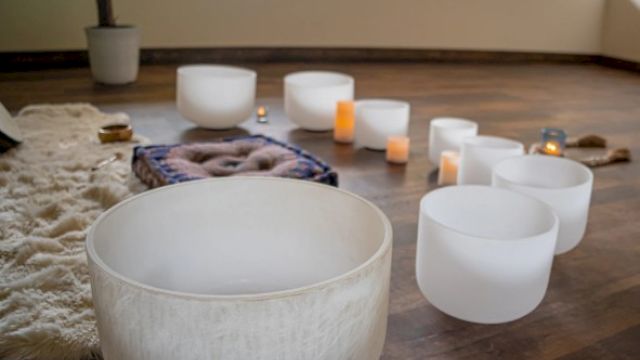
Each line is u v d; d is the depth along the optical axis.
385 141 2.11
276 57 4.50
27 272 1.12
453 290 0.97
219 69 2.46
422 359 0.94
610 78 4.45
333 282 0.53
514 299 0.95
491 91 3.62
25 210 1.41
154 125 2.38
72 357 0.90
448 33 4.97
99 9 3.25
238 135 2.27
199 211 0.80
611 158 2.11
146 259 0.76
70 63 3.82
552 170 1.41
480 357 0.96
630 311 1.12
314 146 2.17
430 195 1.08
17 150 1.90
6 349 0.89
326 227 0.80
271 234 0.83
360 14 4.67
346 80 2.47
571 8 5.18
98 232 0.65
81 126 2.23
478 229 1.14
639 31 4.93
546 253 0.95
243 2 4.29
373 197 1.67
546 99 3.44
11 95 2.87
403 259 1.29
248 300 0.49
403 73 4.20
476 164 1.59
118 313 0.53
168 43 4.14
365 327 0.58
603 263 1.31
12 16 3.63
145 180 1.63
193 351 0.51
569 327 1.05
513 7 5.05
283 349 0.52
